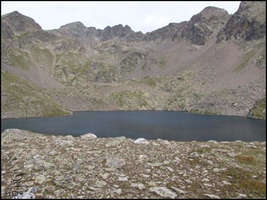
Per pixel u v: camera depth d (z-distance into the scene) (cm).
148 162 1173
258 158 1484
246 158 1416
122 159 1173
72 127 11144
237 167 1229
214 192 887
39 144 1467
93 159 1162
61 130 10088
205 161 1262
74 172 979
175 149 1475
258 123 13212
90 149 1359
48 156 1188
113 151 1327
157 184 907
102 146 1447
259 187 972
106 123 13062
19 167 1028
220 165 1231
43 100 18962
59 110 18625
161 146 1533
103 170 1017
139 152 1340
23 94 18500
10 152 1273
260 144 1989
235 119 15775
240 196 870
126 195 789
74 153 1255
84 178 919
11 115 15450
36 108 17200
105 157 1186
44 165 1041
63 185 842
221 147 1695
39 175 923
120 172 1010
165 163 1177
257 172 1195
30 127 11038
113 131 9825
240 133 9256
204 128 10925
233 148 1722
